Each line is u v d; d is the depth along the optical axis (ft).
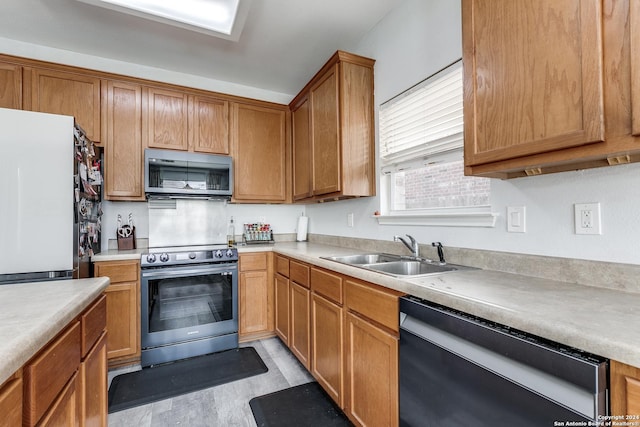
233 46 8.36
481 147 3.81
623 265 3.34
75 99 7.83
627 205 3.33
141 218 9.28
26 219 5.15
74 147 5.57
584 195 3.68
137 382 6.77
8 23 7.25
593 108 2.74
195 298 8.13
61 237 5.37
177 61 9.16
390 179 7.13
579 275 3.69
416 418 3.69
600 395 2.08
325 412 5.72
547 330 2.38
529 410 2.47
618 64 2.60
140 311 7.56
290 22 7.31
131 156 8.39
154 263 7.61
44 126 5.28
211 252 8.29
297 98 9.50
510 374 2.62
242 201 9.97
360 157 7.27
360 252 7.35
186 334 7.95
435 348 3.42
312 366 6.57
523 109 3.33
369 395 4.64
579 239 3.73
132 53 8.69
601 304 2.85
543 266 4.05
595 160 3.24
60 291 3.56
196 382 6.77
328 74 7.57
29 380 2.27
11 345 2.05
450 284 3.72
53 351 2.66
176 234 9.38
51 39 7.97
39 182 5.23
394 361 4.09
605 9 2.67
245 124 9.90
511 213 4.49
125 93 8.36
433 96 5.92
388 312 4.21
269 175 10.23
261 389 6.51
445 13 5.59
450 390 3.22
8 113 5.07
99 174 7.89
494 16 3.62
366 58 7.32
